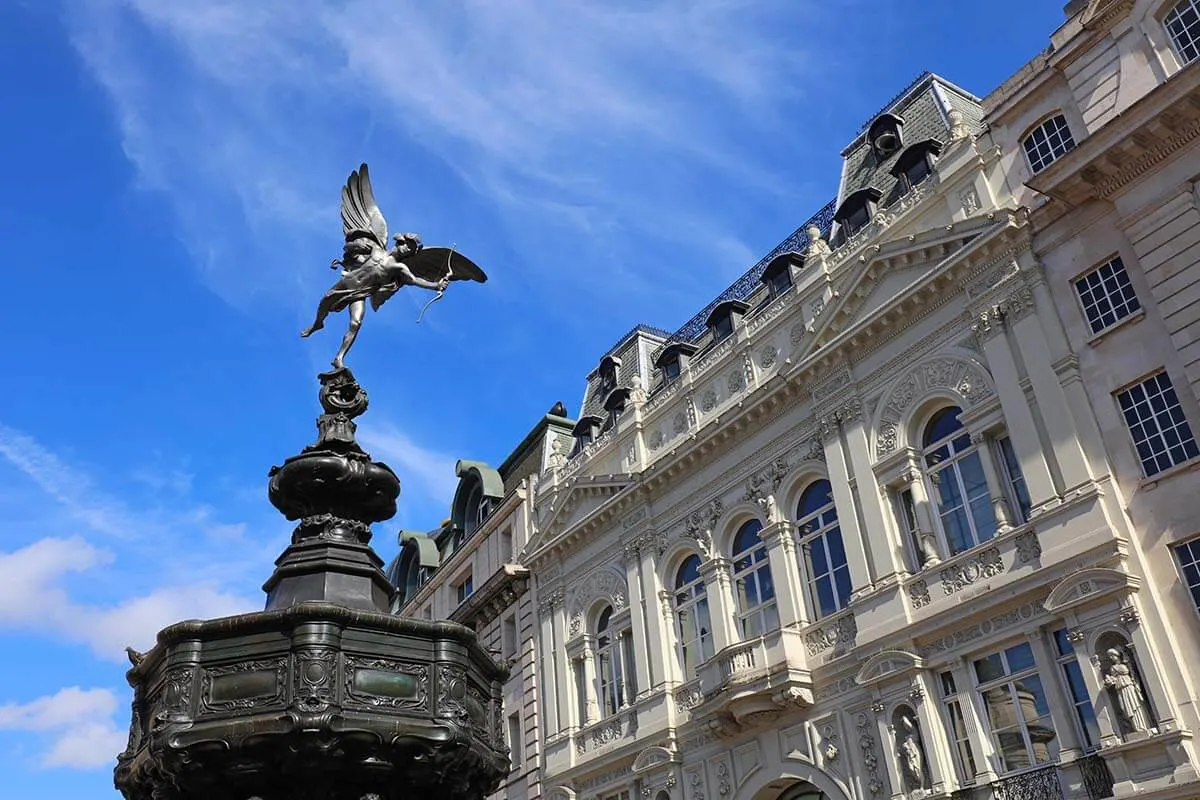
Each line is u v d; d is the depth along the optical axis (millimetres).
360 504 10312
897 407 24453
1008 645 20719
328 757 7930
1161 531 18953
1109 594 18875
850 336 25516
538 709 33781
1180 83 19594
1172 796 17172
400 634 8688
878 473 24359
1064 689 19531
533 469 40125
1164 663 18125
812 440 26484
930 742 21141
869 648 23125
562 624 33781
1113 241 21047
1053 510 20328
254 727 7832
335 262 11531
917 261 24703
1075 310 21344
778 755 24734
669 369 33844
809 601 25828
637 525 31484
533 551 35781
